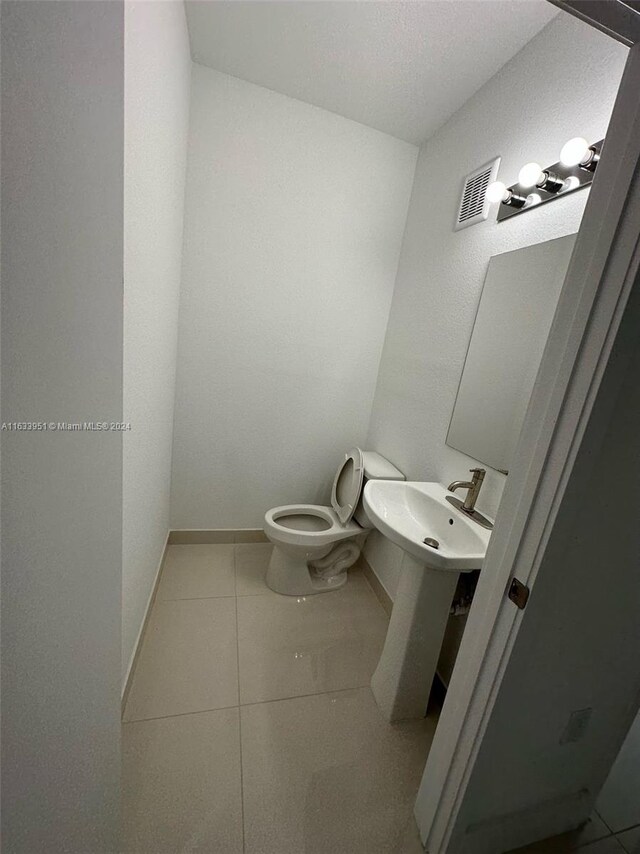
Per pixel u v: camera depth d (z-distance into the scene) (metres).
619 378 0.59
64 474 0.62
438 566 1.07
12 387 0.57
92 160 0.55
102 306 0.60
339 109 1.76
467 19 1.18
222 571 2.03
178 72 1.28
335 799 1.04
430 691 1.32
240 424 2.12
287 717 1.26
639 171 0.52
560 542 0.67
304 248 1.93
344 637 1.66
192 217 1.75
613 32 0.52
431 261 1.76
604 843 1.02
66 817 0.73
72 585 0.65
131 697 1.27
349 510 1.89
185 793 1.01
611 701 0.92
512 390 1.23
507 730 0.81
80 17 0.51
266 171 1.78
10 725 0.65
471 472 1.38
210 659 1.46
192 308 1.87
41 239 0.54
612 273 0.56
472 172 1.49
